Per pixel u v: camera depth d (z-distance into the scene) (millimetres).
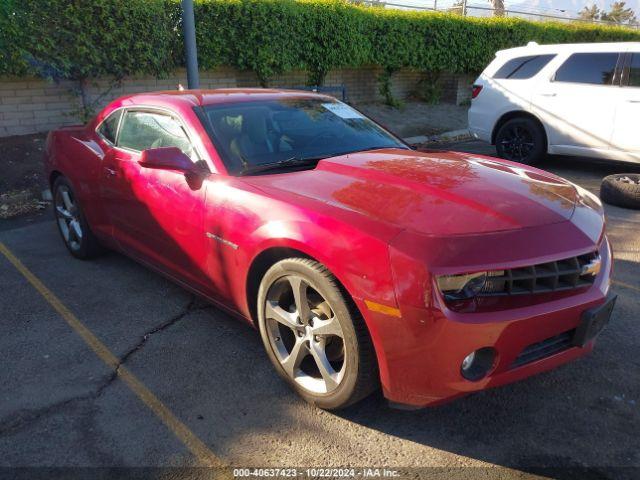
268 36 10320
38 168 7742
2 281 4555
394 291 2287
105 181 4230
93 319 3863
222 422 2744
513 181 2996
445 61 14016
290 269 2688
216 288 3361
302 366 2959
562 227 2555
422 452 2514
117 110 4387
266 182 3082
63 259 5070
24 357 3379
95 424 2738
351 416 2775
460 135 11812
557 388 2975
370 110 13156
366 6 12672
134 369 3230
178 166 3219
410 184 2850
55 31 8000
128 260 5008
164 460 2492
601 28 17766
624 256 4867
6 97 8516
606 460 2439
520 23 15305
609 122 7547
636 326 3617
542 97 8164
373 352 2479
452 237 2344
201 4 9477
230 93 4023
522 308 2361
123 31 8539
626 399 2871
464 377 2344
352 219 2516
